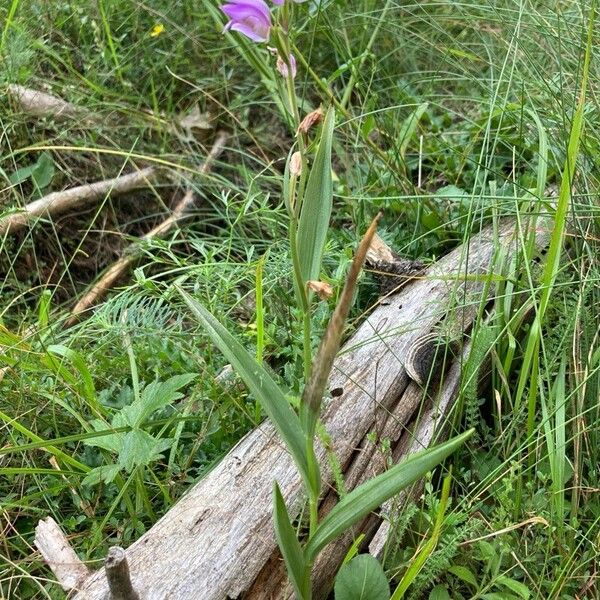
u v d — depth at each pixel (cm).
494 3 69
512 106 62
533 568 39
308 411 30
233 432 46
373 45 83
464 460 46
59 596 38
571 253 54
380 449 42
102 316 50
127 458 40
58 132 68
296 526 38
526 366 43
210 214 69
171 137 75
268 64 70
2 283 61
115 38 77
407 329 47
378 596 35
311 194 30
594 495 42
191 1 83
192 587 34
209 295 54
